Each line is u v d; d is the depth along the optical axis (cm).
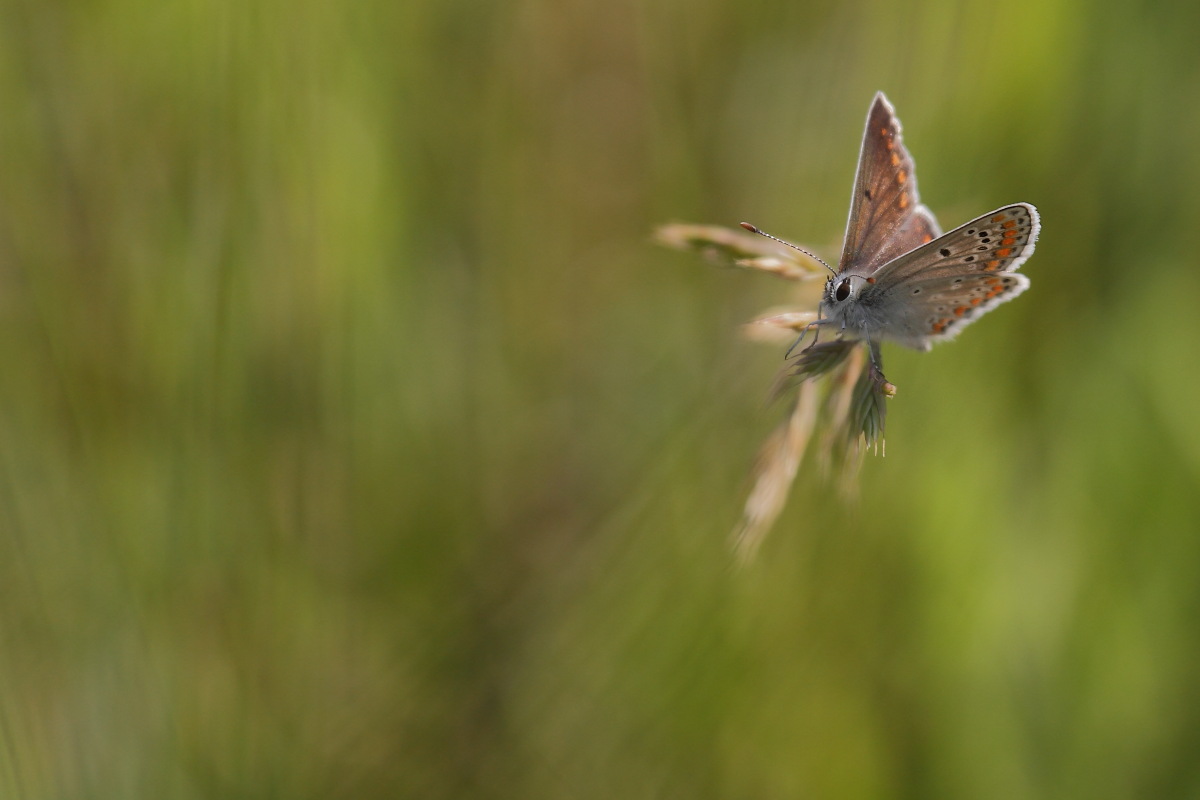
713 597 94
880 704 94
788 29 96
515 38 96
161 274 94
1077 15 94
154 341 94
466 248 96
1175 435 94
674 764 93
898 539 94
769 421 92
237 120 94
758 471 91
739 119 96
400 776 93
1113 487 94
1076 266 94
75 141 94
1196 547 93
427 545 94
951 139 94
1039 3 94
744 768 93
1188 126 94
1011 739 94
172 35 94
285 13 94
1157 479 94
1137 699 93
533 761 93
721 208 96
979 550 94
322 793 93
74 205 94
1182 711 93
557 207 97
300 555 94
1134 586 94
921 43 94
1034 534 94
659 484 94
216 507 94
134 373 94
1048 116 94
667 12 96
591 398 96
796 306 93
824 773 94
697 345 95
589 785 93
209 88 94
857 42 95
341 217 95
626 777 93
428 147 96
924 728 94
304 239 94
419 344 95
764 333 92
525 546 95
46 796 92
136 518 93
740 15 96
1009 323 94
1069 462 94
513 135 96
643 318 96
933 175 94
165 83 94
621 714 94
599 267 97
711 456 94
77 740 92
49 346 93
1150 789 93
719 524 94
